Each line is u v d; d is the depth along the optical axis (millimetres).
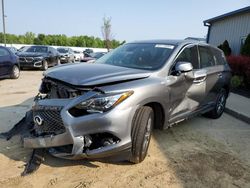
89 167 3670
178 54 4527
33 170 3482
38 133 3533
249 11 13484
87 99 3193
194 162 4023
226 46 14570
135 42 5211
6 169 3521
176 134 5133
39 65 16641
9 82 10961
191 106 4965
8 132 4473
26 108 6367
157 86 3795
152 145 4520
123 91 3346
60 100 3316
